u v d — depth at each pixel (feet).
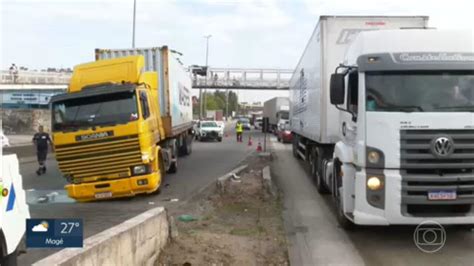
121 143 38.68
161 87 55.11
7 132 159.12
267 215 34.71
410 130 24.47
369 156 24.91
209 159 80.02
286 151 100.17
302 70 60.44
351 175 27.71
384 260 23.97
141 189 39.19
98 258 15.78
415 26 40.14
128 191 39.01
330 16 40.34
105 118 39.09
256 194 42.09
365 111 25.17
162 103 54.95
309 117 50.80
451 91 24.99
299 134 67.51
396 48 25.91
